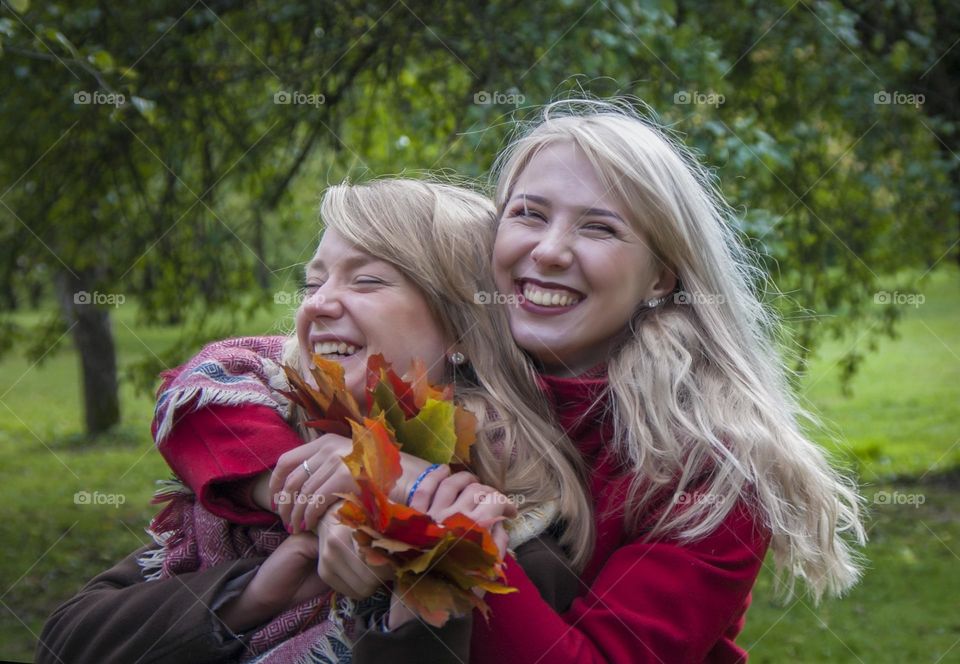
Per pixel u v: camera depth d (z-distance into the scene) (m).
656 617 1.31
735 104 4.90
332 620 1.30
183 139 4.85
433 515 1.20
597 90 3.92
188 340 5.54
